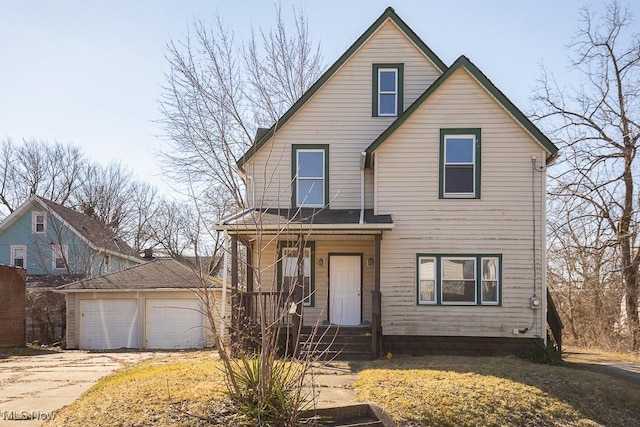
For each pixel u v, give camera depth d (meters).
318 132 15.09
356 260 14.84
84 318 20.00
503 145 13.77
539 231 13.56
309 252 14.44
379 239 13.05
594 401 9.71
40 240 30.56
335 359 12.27
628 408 9.71
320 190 14.98
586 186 23.31
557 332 14.04
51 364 14.25
